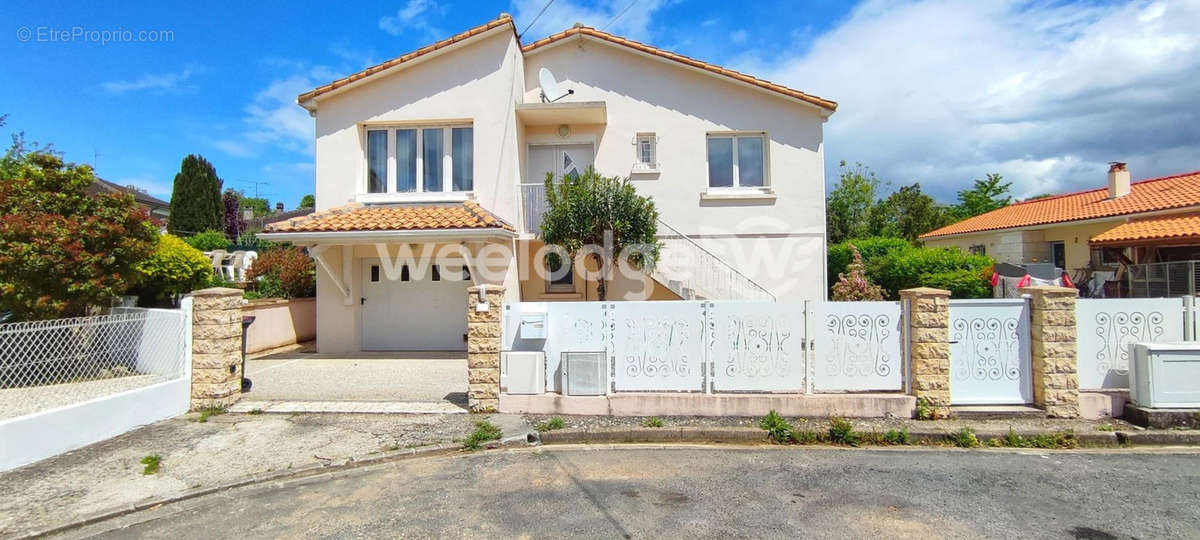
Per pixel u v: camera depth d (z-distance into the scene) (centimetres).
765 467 527
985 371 665
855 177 3241
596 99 1268
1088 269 1661
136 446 578
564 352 684
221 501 461
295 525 412
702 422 643
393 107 1188
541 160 1307
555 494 463
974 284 1462
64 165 812
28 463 525
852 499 449
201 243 2870
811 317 675
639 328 686
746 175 1268
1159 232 1442
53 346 615
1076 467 523
